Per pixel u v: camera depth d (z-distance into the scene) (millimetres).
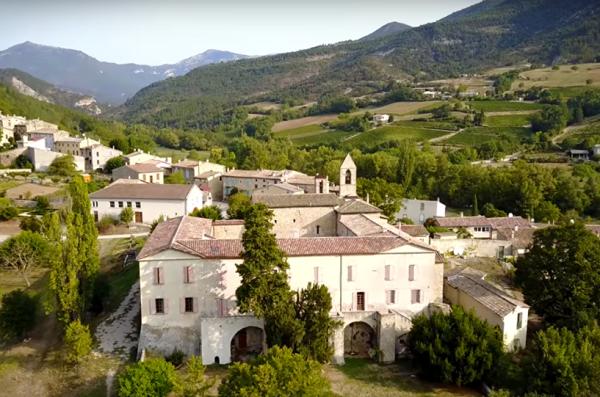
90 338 57656
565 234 61844
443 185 163875
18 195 124312
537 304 62469
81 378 53500
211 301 58250
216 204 140375
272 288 53719
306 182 136750
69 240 61219
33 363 58750
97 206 112438
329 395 40688
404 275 61188
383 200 116875
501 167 165750
